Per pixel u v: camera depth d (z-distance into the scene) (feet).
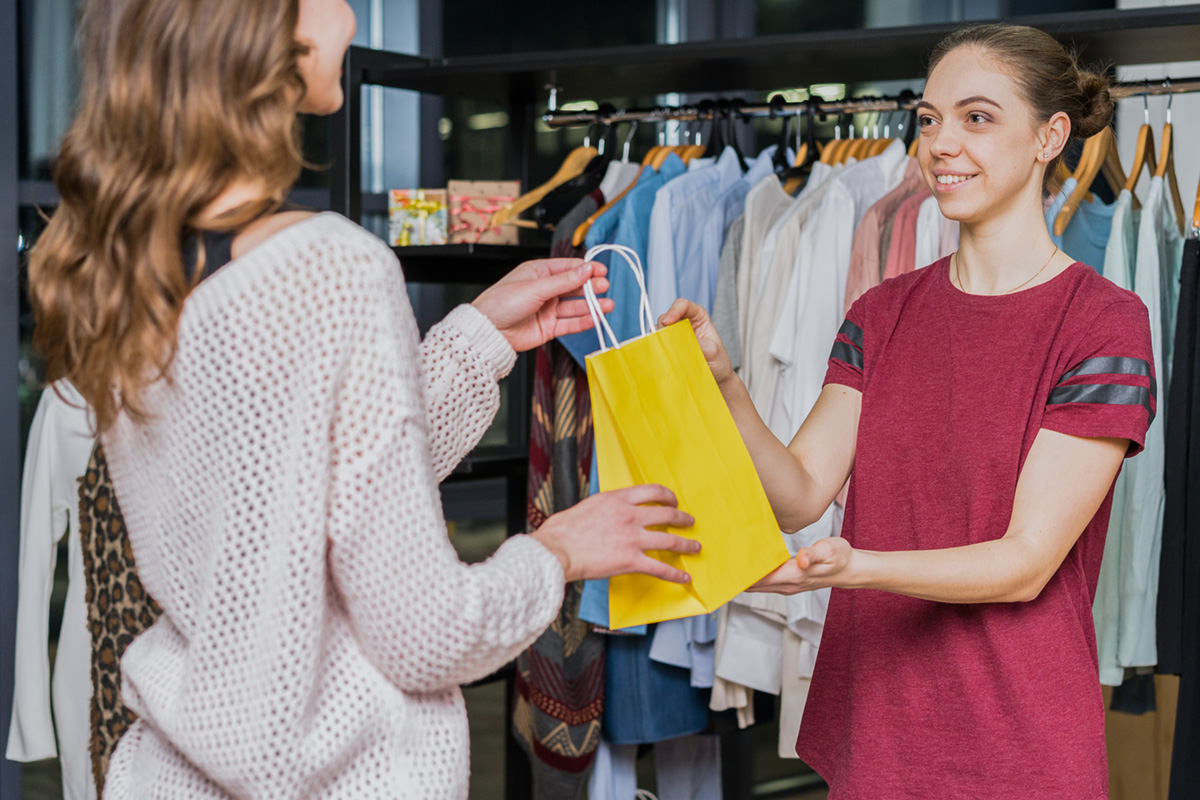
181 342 2.76
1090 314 3.93
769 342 6.67
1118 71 8.03
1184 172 8.53
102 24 2.84
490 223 7.69
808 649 6.66
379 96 9.63
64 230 2.90
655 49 6.65
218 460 2.79
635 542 3.39
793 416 6.49
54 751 7.32
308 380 2.75
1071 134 4.22
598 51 6.75
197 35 2.74
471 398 3.95
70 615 7.19
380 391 2.80
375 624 2.84
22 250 8.07
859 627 4.29
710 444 3.78
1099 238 6.77
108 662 5.45
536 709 7.00
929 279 4.48
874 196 6.81
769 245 6.75
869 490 4.33
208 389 2.77
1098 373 3.84
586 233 6.77
